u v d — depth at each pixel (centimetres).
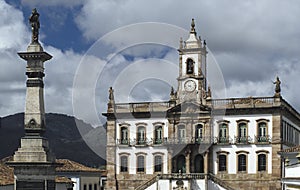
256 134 7956
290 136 8594
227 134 8062
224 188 7688
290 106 8544
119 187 8319
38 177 3556
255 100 7994
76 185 7794
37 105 3612
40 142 3591
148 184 7881
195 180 7731
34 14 3625
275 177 7812
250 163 7962
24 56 3622
